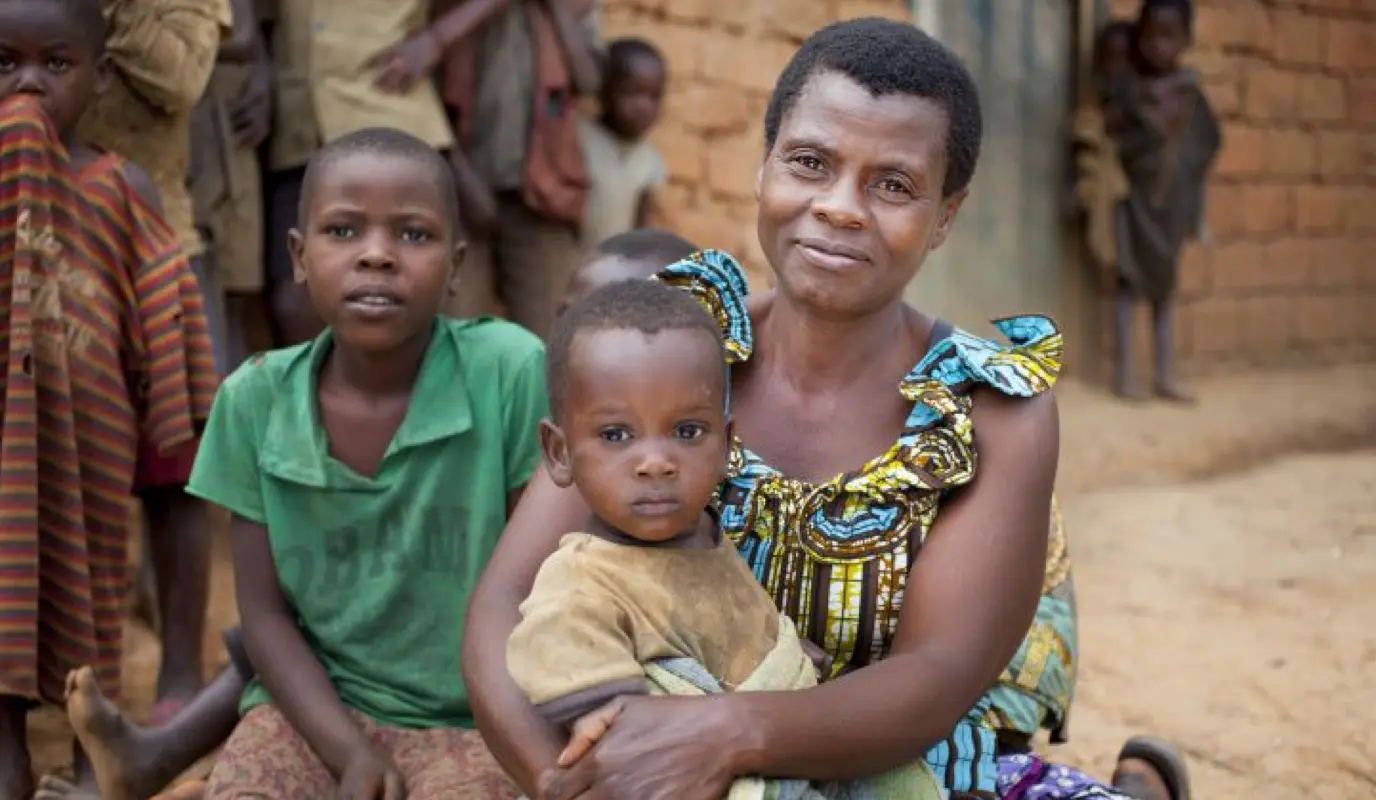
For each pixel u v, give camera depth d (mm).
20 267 3500
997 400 2438
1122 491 7367
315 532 3113
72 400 3639
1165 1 8883
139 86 4406
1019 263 9477
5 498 3457
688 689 2174
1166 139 9023
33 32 3582
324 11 5469
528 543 2479
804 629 2393
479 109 6102
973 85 2445
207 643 4816
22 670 3449
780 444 2498
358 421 3127
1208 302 10258
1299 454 8555
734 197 7730
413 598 3109
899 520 2369
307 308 5590
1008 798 2615
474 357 3154
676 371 2189
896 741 2195
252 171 5395
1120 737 4320
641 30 7305
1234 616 5426
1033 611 2391
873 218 2359
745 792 2102
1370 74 11023
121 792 3156
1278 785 4023
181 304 3855
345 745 2885
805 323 2494
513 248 6301
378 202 3020
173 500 4059
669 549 2246
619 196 6621
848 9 8164
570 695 2133
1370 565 6051
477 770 2879
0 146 3533
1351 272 11094
